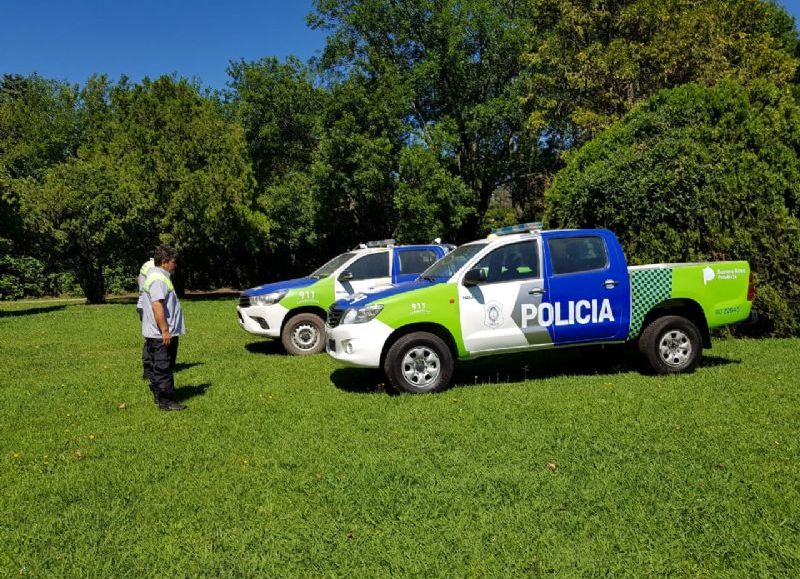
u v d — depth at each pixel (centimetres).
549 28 2534
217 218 2509
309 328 1044
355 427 580
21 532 380
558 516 378
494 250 745
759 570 312
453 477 443
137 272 3291
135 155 2541
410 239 2653
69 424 631
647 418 574
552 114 2455
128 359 1045
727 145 1109
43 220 2311
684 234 1088
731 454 471
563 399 655
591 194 1148
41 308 2255
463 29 2795
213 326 1516
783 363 815
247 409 668
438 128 2720
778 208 1066
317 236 3056
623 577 311
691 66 1956
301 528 373
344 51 2953
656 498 397
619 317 755
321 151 2669
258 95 2989
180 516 396
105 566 335
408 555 337
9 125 3127
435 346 713
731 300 784
